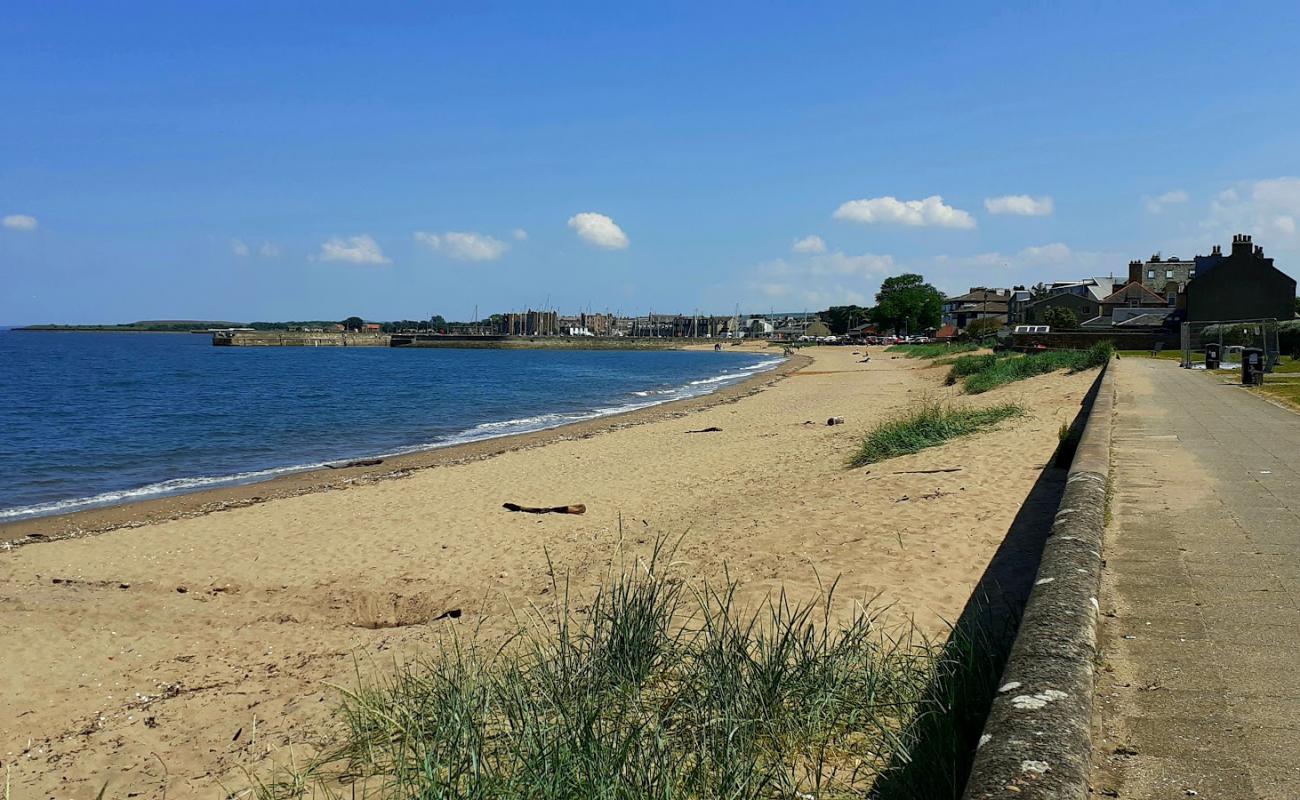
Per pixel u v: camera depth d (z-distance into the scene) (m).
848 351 116.44
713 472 16.27
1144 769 3.03
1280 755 3.06
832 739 4.27
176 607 9.50
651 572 6.87
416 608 9.09
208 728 6.30
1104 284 91.25
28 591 10.31
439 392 49.16
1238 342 38.53
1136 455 9.85
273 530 13.32
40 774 5.84
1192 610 4.61
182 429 29.92
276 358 105.44
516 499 14.75
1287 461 9.23
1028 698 3.03
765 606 6.77
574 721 4.38
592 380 62.72
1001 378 30.77
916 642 5.66
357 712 5.67
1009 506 9.06
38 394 45.38
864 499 10.36
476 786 3.87
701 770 3.88
